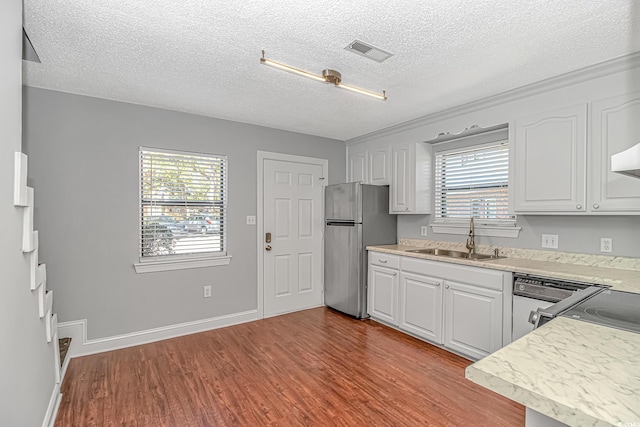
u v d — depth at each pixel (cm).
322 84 254
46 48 200
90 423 187
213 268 343
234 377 239
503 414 195
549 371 73
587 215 241
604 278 193
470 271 263
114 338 290
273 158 385
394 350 285
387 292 343
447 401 208
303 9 161
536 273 222
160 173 316
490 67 222
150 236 312
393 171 382
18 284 138
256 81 249
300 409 201
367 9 160
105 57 212
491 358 80
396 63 217
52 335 199
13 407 128
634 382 68
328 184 434
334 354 278
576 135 228
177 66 224
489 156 317
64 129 271
